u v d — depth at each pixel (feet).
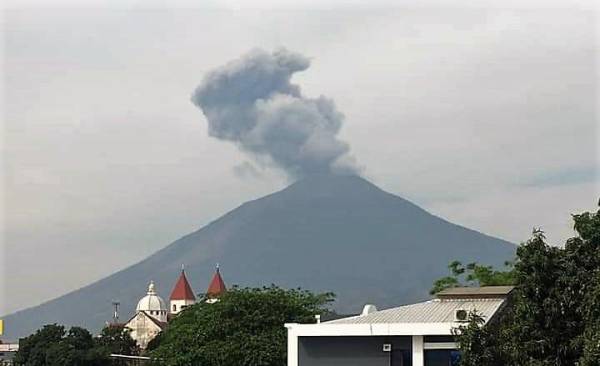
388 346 198.49
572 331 154.40
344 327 200.34
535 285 156.76
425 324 194.08
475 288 221.87
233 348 276.82
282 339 278.46
